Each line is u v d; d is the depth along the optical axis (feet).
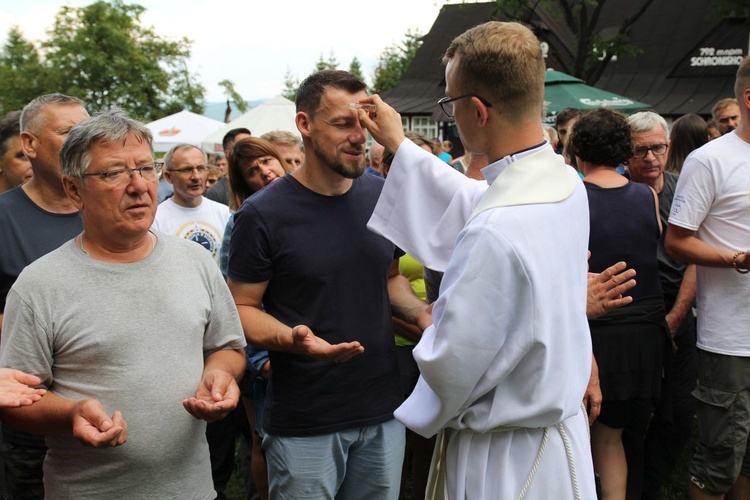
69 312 6.28
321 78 7.88
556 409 5.76
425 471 11.62
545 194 5.70
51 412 6.04
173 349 6.60
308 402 7.97
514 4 55.42
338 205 8.17
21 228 8.27
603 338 9.76
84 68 123.34
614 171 10.31
